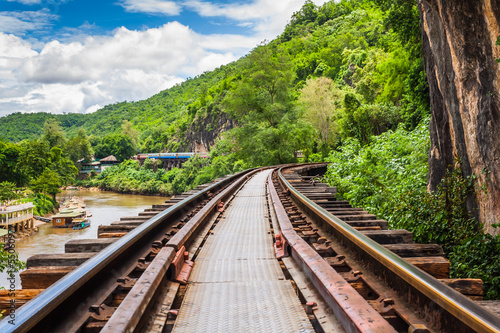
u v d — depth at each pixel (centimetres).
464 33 785
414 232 916
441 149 1084
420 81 2503
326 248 449
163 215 509
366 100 5425
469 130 821
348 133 4312
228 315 277
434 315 229
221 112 13688
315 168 3647
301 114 5075
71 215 4997
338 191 1661
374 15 15300
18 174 7562
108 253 307
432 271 336
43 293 217
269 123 5200
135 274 370
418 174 1390
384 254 295
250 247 521
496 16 696
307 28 19400
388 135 2666
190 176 9475
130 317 221
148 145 19925
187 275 375
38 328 210
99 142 18288
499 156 707
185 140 16238
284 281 350
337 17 19050
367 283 320
